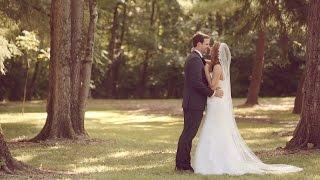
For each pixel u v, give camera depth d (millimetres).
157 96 50938
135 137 16562
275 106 30734
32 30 20344
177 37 48094
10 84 41531
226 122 8695
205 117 8758
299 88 26391
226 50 8789
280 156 10102
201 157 8570
